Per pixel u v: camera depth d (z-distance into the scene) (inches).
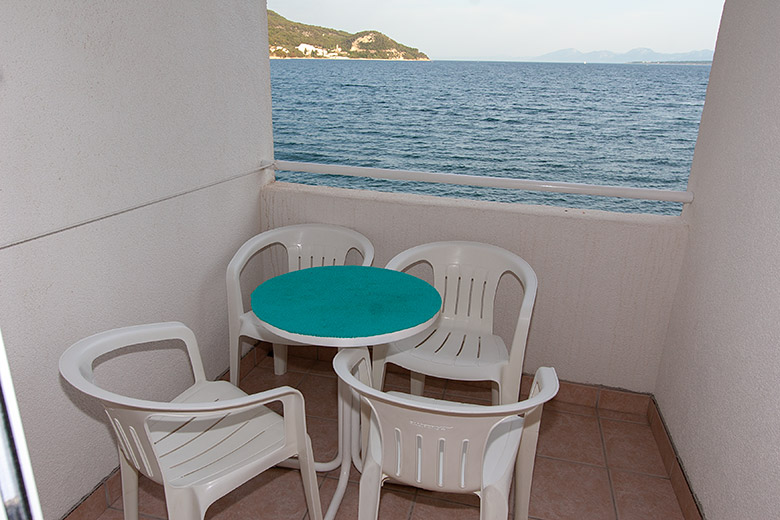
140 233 75.7
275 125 1326.3
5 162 55.0
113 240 70.8
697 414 75.0
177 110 80.7
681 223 88.4
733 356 65.2
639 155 1139.9
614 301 93.4
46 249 60.9
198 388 68.6
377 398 49.5
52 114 59.8
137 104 72.5
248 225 104.2
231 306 88.4
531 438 64.7
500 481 54.5
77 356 54.2
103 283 69.8
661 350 94.0
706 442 71.0
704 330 75.3
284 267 110.0
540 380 57.1
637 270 90.7
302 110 1375.5
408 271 102.7
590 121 1229.1
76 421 67.8
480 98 1389.0
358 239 94.8
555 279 94.9
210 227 92.4
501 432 61.4
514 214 93.3
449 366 77.5
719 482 65.9
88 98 64.3
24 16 55.4
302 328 64.2
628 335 94.7
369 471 57.1
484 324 89.7
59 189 61.7
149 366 81.3
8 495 11.2
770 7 65.2
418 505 75.8
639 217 91.3
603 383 99.0
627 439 91.3
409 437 51.7
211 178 91.0
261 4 101.8
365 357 65.6
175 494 51.9
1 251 55.7
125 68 69.7
